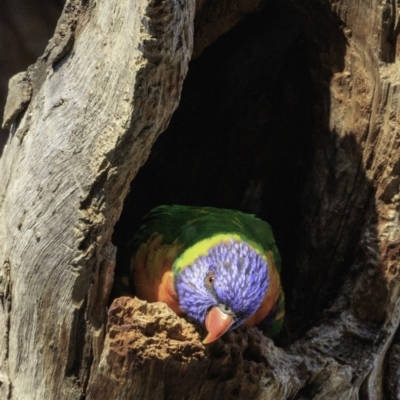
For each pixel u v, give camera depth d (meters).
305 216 5.43
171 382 3.87
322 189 5.26
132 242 5.25
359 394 4.84
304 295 5.41
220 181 6.63
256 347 4.22
